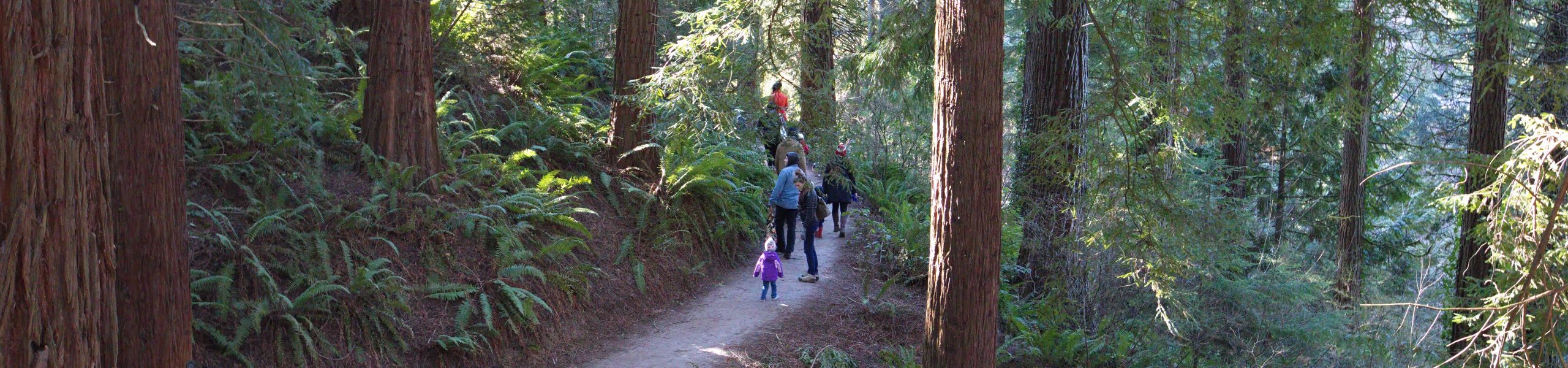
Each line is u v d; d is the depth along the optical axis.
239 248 6.64
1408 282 17.58
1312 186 18.11
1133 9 8.17
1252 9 7.93
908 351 8.40
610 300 8.77
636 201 10.58
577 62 14.34
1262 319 10.42
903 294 10.13
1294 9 7.77
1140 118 8.50
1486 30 7.46
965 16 5.73
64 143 2.68
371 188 8.29
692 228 10.56
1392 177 16.80
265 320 6.26
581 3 15.33
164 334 4.56
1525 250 5.77
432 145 8.84
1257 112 8.01
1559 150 6.21
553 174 9.58
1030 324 9.43
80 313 2.77
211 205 7.00
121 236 4.41
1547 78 7.18
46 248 2.61
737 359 7.84
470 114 10.33
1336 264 15.70
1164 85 7.98
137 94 4.41
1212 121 7.98
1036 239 9.60
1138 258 8.07
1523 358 5.83
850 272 10.70
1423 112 19.62
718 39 8.96
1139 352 9.05
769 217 11.23
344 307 6.71
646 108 9.34
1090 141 8.07
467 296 7.56
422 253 7.80
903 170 15.86
